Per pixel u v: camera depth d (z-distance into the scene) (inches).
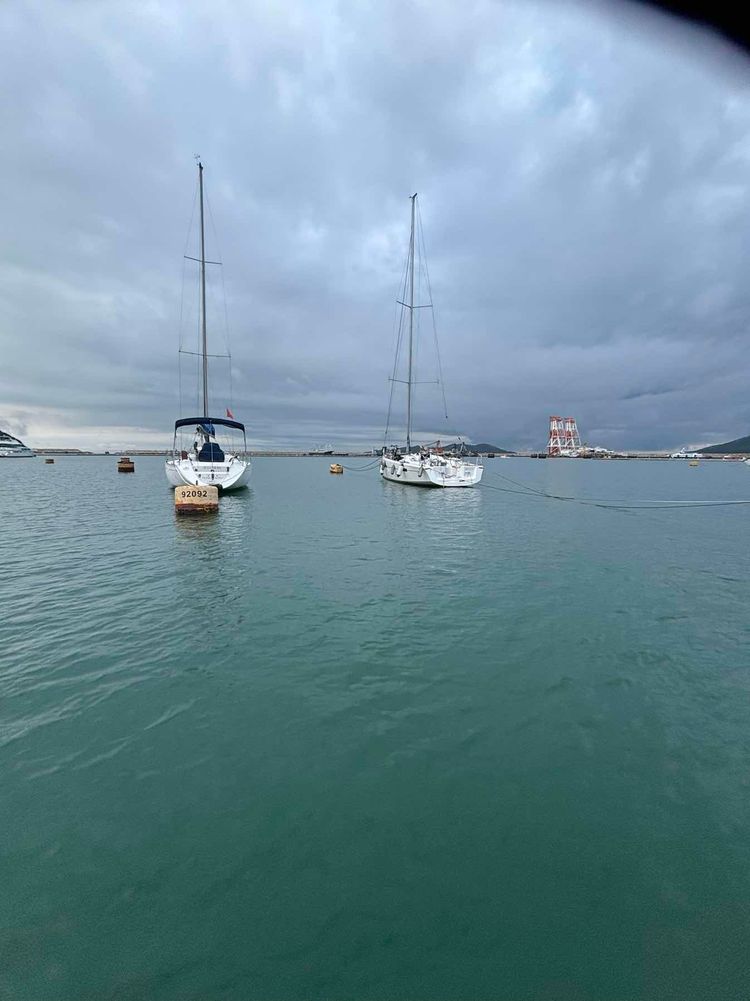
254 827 153.9
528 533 728.3
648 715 222.4
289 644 299.0
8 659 275.0
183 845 146.2
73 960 113.4
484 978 110.7
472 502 1188.5
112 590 410.3
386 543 639.1
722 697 238.8
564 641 307.1
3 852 142.8
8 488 1641.2
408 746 197.8
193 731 206.5
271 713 221.3
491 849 146.3
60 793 167.9
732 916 125.6
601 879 136.2
